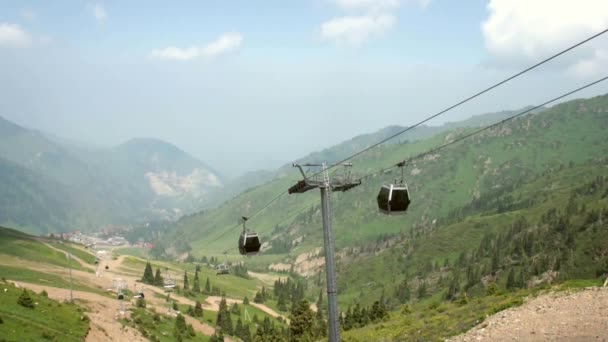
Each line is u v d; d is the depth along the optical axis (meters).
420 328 64.69
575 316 39.88
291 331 130.12
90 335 97.56
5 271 189.38
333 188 35.34
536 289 61.72
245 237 45.47
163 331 149.00
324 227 34.78
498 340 39.16
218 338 154.50
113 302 169.62
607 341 32.69
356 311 140.00
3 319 82.56
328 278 34.22
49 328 88.12
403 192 31.48
